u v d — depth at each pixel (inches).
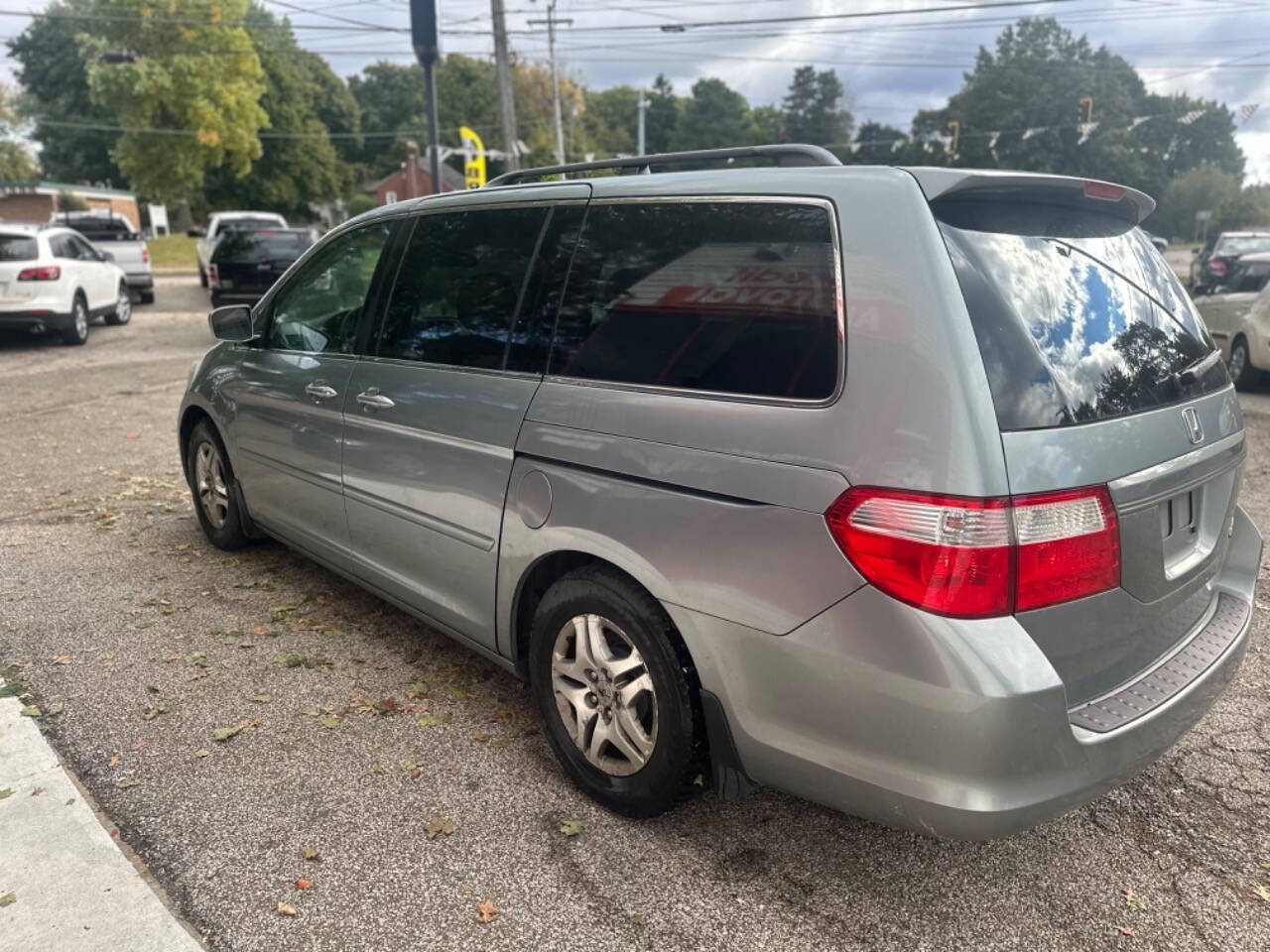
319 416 148.3
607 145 3759.8
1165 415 92.5
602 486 101.1
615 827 106.3
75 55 2379.4
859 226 87.3
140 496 241.3
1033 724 77.4
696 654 93.6
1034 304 86.7
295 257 650.2
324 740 123.7
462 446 119.3
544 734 126.1
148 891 94.0
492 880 97.3
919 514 78.0
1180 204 2534.5
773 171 97.3
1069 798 80.6
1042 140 2456.9
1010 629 77.7
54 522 217.5
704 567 91.6
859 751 83.4
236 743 122.6
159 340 573.9
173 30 1881.2
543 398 109.7
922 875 99.3
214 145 1945.1
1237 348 430.6
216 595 173.0
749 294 93.9
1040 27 2630.4
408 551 133.9
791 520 85.1
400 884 96.3
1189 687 91.0
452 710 132.2
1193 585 99.3
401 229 140.8
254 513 178.7
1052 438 80.1
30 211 2057.1
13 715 127.8
